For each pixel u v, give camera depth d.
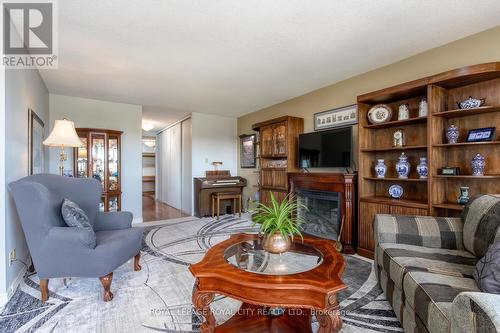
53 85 3.83
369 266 2.63
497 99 2.27
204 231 4.12
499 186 2.26
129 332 1.59
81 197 2.49
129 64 3.07
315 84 3.81
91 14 2.08
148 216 5.46
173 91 4.14
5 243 1.95
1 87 1.94
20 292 2.09
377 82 3.21
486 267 1.28
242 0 1.91
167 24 2.23
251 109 5.43
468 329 0.87
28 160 2.71
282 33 2.38
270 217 1.64
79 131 4.16
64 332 1.59
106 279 1.97
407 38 2.48
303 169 4.11
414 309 1.37
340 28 2.30
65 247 1.91
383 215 2.13
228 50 2.72
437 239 1.93
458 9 2.03
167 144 7.49
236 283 1.25
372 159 3.16
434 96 2.43
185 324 1.68
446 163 2.53
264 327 1.52
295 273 1.34
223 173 5.91
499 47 2.26
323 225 3.56
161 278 2.36
